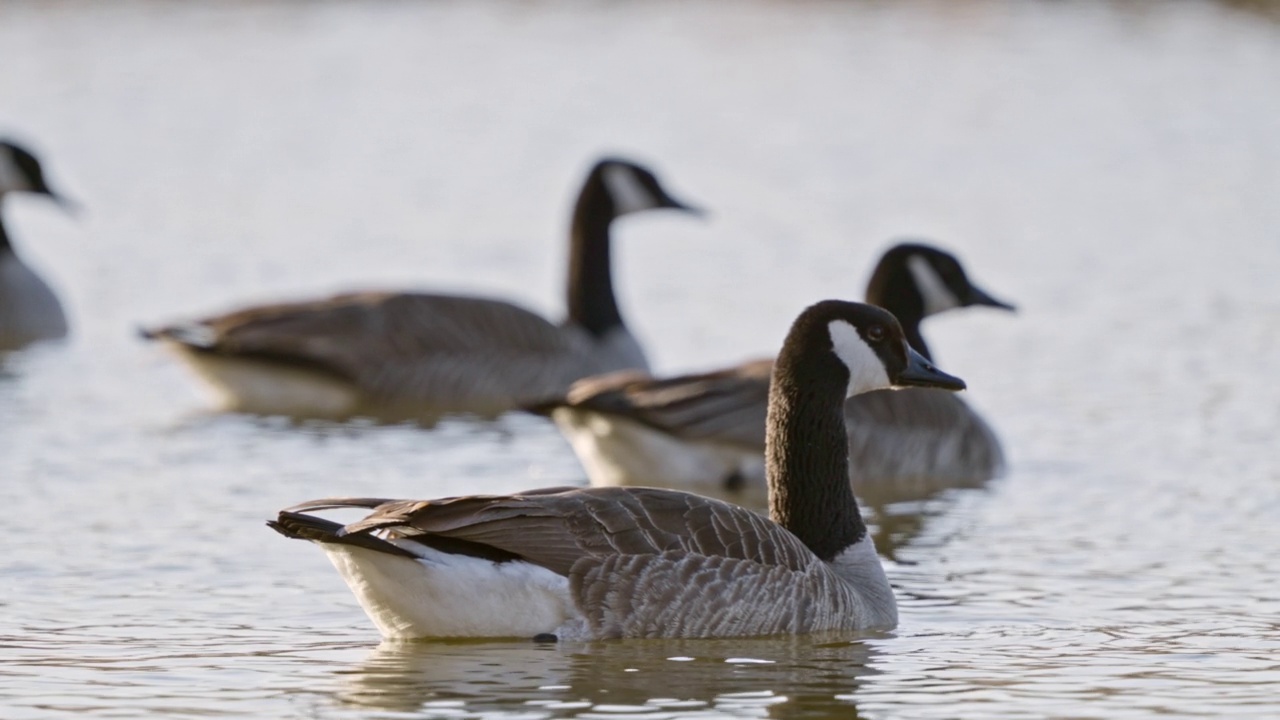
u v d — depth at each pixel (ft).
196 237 100.58
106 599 39.06
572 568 34.12
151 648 35.01
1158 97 147.54
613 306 74.33
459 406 68.54
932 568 42.96
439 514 32.99
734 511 36.40
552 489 35.70
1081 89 152.15
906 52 171.42
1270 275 86.84
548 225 104.88
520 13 198.90
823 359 39.04
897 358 39.60
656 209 74.69
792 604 36.06
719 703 31.45
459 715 30.63
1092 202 108.58
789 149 129.39
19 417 61.93
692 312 81.87
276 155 127.65
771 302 83.51
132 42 175.42
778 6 202.08
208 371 65.72
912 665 34.19
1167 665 34.19
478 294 77.87
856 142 132.16
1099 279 86.43
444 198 112.88
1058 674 33.53
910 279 58.95
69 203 88.28
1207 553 44.01
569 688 32.12
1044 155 126.11
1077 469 54.39
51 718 30.50
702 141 132.67
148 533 45.42
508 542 33.78
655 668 33.45
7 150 86.33
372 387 67.62
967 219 103.76
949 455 55.47
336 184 117.60
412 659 33.94
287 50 173.17
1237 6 187.73
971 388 65.87
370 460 55.88
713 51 173.17
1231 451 55.83
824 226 102.89
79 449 56.54
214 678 32.86
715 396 53.36
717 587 35.19
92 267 92.89
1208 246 94.73
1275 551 44.06
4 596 39.32
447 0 208.23
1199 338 73.36
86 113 141.90
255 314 67.41
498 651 34.32
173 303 83.97
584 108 146.10
